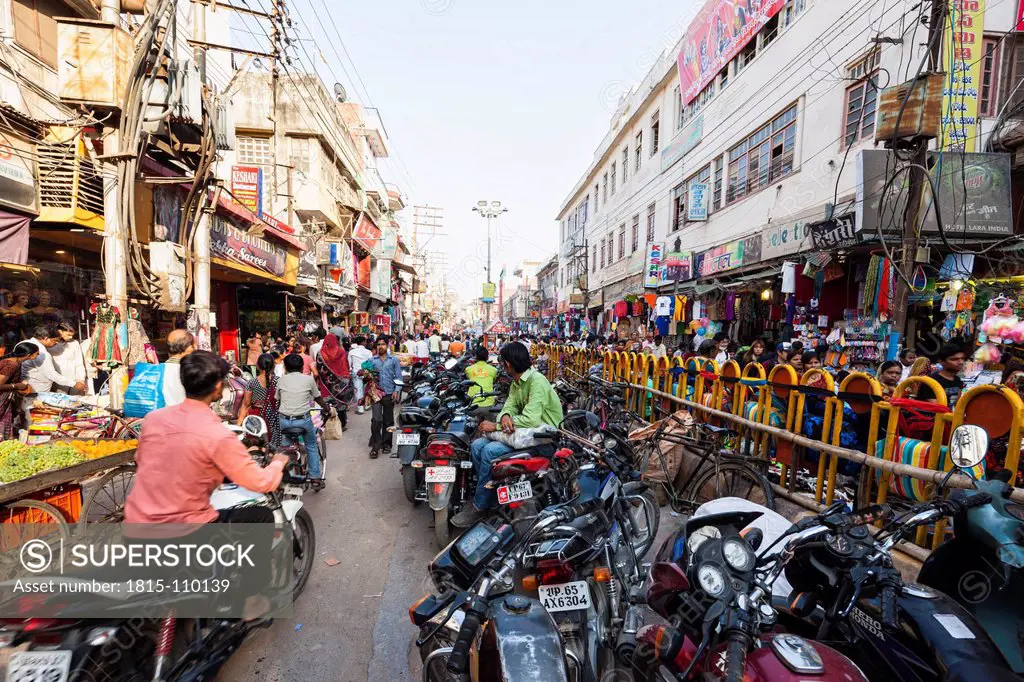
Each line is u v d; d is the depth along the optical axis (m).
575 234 33.59
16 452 3.22
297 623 3.12
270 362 5.72
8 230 6.33
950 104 7.54
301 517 3.46
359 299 26.62
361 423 9.70
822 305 8.71
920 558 3.04
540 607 1.94
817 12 9.91
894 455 3.35
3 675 1.79
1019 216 7.61
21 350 5.46
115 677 1.99
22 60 7.05
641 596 2.76
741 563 1.64
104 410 4.40
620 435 4.26
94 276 8.81
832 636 2.17
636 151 21.25
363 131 27.61
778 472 4.91
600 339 16.77
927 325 7.56
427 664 2.02
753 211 12.08
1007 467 2.64
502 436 3.99
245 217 10.66
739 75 12.83
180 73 6.32
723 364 5.73
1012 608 2.15
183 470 2.23
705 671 1.75
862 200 6.94
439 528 4.09
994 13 7.71
